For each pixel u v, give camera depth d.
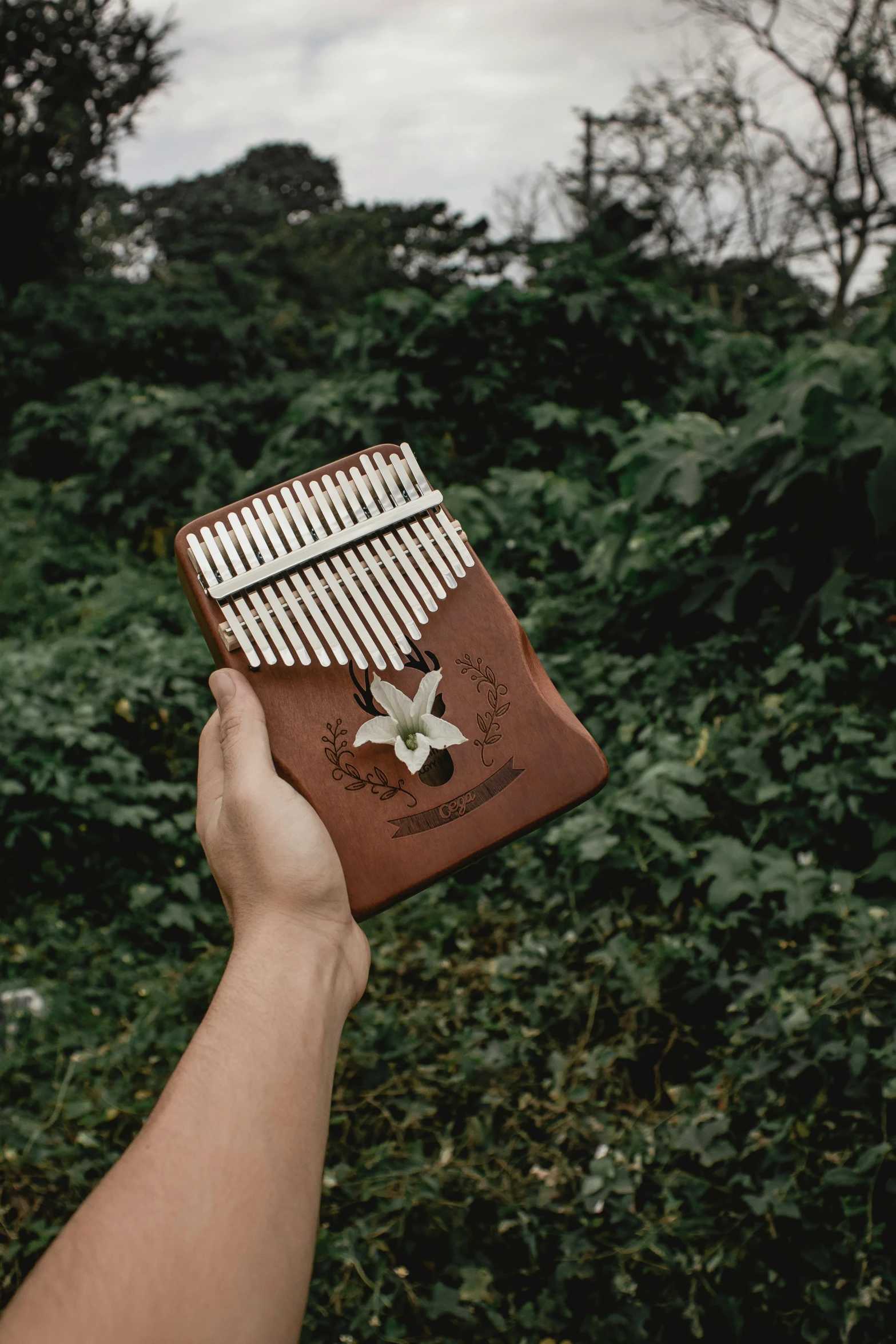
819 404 3.46
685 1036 2.56
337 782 0.99
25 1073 2.75
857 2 20.05
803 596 3.63
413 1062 2.60
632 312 7.06
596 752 1.05
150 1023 2.99
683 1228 2.00
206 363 11.34
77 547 8.00
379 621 1.05
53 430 9.72
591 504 5.61
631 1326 1.94
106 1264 0.42
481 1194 2.21
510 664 1.07
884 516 3.27
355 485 1.07
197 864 3.92
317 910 0.74
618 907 2.89
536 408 6.52
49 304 11.71
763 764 3.14
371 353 6.98
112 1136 2.57
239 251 34.91
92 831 3.75
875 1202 1.93
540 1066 2.58
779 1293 1.92
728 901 2.68
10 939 3.38
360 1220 2.16
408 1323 2.01
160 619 5.91
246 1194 0.48
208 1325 0.43
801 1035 2.22
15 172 16.17
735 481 3.93
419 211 32.84
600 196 21.89
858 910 2.57
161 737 4.30
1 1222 2.24
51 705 4.11
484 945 3.08
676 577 4.04
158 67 21.08
